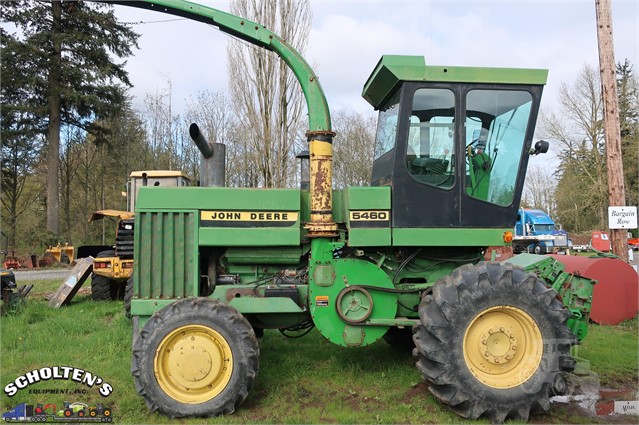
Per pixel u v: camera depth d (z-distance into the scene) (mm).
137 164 23766
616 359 5086
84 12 19516
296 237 4141
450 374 3562
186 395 3666
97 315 7422
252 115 14906
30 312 7266
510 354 3691
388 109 4598
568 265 7230
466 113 4121
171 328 3641
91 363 4883
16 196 23875
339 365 4797
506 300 3662
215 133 22109
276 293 4117
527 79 4129
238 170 17844
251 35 4094
